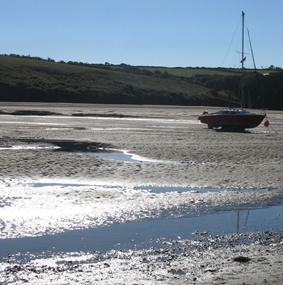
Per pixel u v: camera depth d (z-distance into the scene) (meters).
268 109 116.81
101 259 9.93
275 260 9.81
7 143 31.62
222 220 13.86
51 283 8.31
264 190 18.48
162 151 29.52
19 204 14.79
